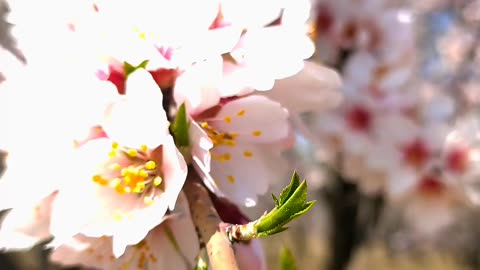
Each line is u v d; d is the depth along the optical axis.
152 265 0.23
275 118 0.22
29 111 0.22
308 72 0.23
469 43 1.13
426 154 0.49
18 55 0.26
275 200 0.18
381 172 0.51
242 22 0.23
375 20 0.48
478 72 1.06
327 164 0.61
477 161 0.49
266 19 0.23
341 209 0.58
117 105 0.21
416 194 0.50
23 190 0.22
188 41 0.22
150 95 0.21
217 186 0.22
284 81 0.23
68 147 0.22
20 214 0.23
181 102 0.21
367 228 0.63
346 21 0.47
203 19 0.22
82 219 0.21
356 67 0.48
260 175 0.23
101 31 0.22
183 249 0.22
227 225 0.19
